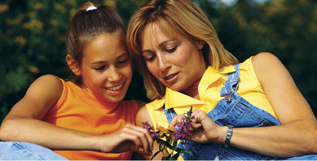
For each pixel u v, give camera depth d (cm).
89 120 228
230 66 222
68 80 248
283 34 691
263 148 188
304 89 631
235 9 607
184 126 183
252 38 582
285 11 703
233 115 206
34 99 209
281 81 203
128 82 226
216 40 226
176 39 209
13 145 178
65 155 220
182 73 212
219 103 210
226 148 206
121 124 238
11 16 347
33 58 343
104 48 212
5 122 191
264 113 203
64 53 336
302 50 670
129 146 189
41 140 185
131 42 217
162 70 211
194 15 219
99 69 218
